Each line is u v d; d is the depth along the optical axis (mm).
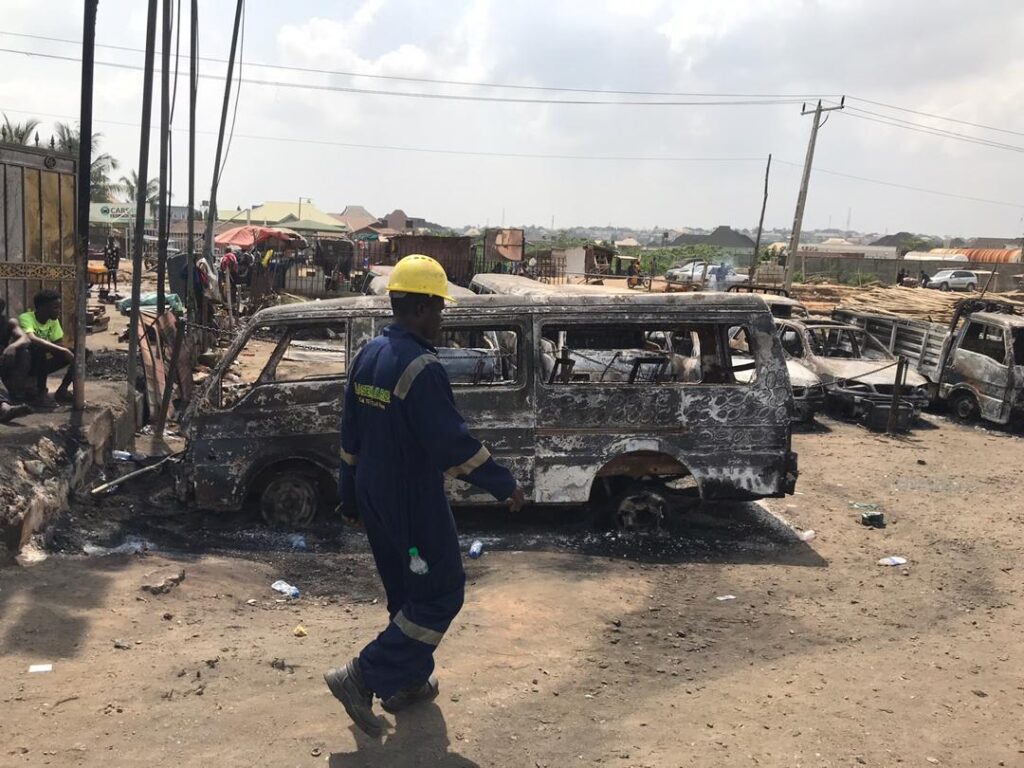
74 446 6531
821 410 12445
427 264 3203
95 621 4289
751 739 3531
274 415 6066
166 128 10484
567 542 6375
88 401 7910
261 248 29797
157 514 6406
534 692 3863
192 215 12945
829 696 4008
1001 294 22688
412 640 3188
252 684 3744
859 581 5898
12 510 5016
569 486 6270
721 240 117688
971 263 53656
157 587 4766
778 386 6336
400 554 3195
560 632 4625
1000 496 8719
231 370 6195
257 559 5699
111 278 24266
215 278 14422
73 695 3516
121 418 7926
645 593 5375
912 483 9172
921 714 3848
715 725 3652
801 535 6922
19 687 3545
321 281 30344
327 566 5676
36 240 9250
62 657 3869
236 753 3150
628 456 6387
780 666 4371
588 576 5574
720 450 6316
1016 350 12852
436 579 3205
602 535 6520
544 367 6465
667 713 3750
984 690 4152
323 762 3127
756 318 6320
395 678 3193
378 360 3137
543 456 6238
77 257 7105
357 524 3596
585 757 3318
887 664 4461
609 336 7461
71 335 9750
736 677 4199
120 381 9234
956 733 3670
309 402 6078
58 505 5762
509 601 5008
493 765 3209
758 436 6336
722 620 5020
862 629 4992
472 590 5305
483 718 3564
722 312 6312
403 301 3188
